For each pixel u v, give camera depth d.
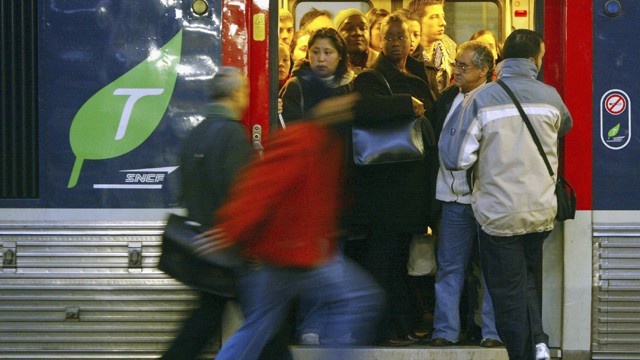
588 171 9.60
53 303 9.51
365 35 11.11
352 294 7.64
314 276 7.56
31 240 9.49
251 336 7.57
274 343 8.15
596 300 9.67
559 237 9.70
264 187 7.43
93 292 9.49
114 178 9.47
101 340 9.52
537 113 8.92
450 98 10.07
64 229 9.47
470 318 10.20
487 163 8.92
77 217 9.47
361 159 9.59
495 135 8.88
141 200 9.48
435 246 10.12
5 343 9.53
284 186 7.43
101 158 9.47
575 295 9.66
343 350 7.61
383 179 9.78
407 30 10.29
